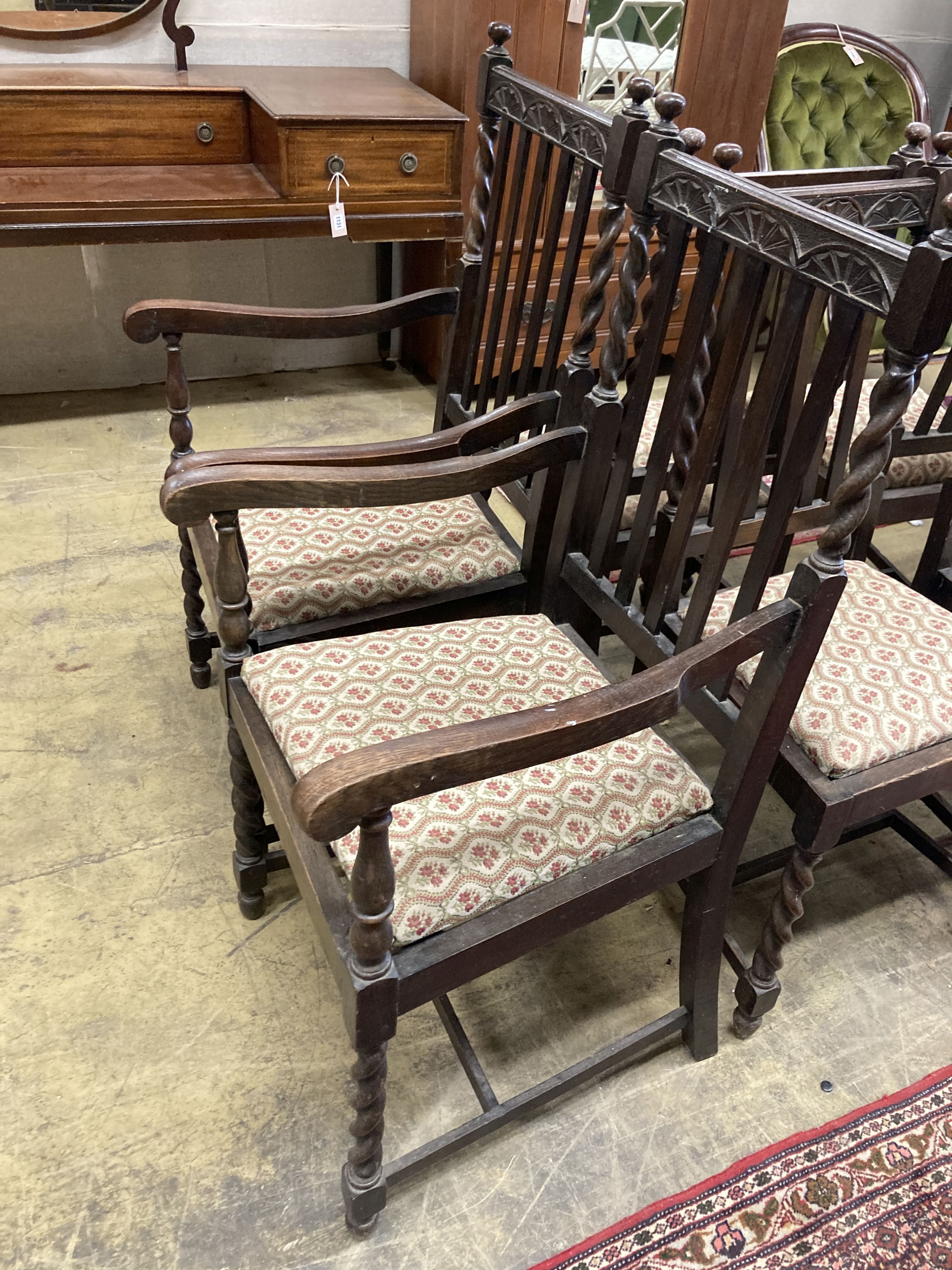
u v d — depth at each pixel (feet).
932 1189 4.06
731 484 3.61
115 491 8.05
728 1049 4.54
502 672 4.00
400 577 4.71
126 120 7.51
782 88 9.29
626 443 4.32
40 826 5.27
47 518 7.65
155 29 8.07
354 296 10.20
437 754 2.63
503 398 5.55
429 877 3.20
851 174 5.25
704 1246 3.82
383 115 7.29
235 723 4.13
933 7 11.28
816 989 4.83
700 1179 4.03
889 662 4.11
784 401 5.19
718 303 9.80
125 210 6.98
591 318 4.26
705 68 8.44
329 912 3.22
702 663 3.06
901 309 2.75
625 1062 4.46
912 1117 4.30
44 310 9.01
